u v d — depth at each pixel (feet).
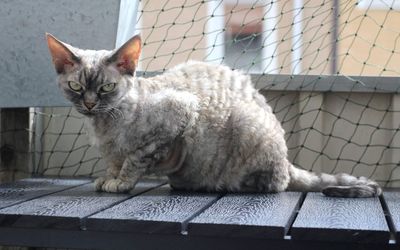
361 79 3.94
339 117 4.03
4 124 4.00
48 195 3.27
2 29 3.47
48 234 2.70
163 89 3.43
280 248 2.55
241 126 3.41
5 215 2.71
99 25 3.67
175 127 3.35
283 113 4.09
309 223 2.59
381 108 3.99
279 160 3.43
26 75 3.58
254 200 3.18
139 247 2.64
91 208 2.88
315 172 3.86
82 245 2.68
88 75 3.23
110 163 3.51
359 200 3.21
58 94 3.68
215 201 3.15
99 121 3.35
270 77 4.03
